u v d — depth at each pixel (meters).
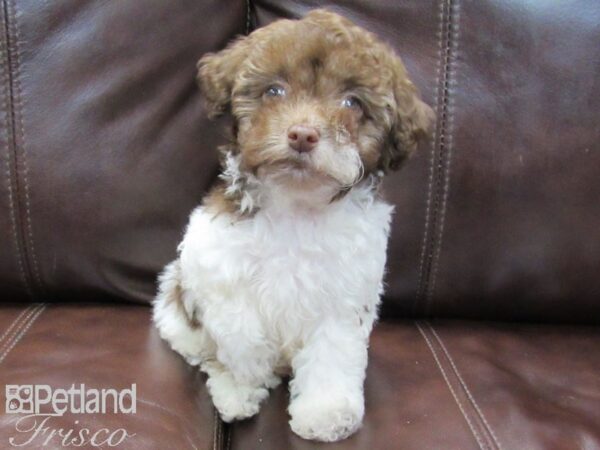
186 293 0.42
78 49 0.45
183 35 0.46
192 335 0.42
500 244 0.47
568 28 0.46
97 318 0.45
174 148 0.47
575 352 0.45
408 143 0.38
